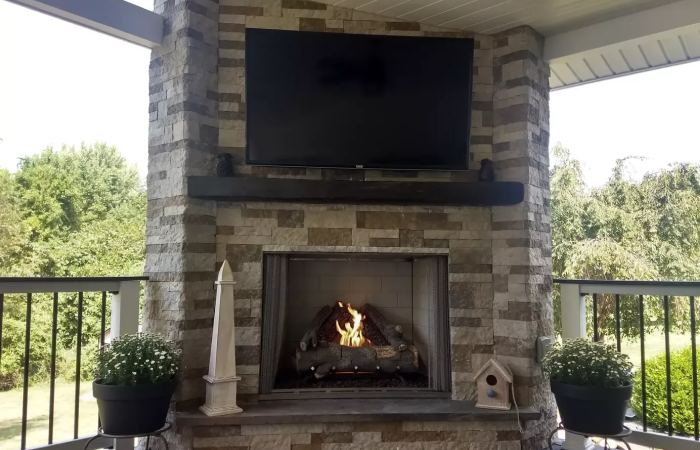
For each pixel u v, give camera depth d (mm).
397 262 3924
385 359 3527
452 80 3381
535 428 3305
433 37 3359
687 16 3221
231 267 3295
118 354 2695
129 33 3207
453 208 3502
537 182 3525
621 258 6836
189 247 3158
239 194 3127
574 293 3465
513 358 3359
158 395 2707
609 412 2791
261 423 2971
